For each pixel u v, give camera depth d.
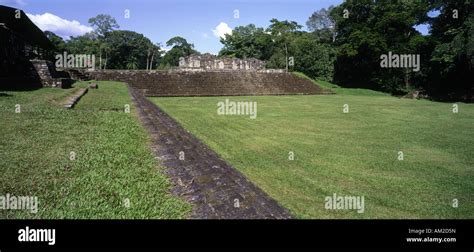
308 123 16.55
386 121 17.52
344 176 8.05
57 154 4.85
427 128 15.31
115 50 70.19
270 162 9.24
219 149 10.73
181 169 4.71
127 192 3.62
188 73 38.94
